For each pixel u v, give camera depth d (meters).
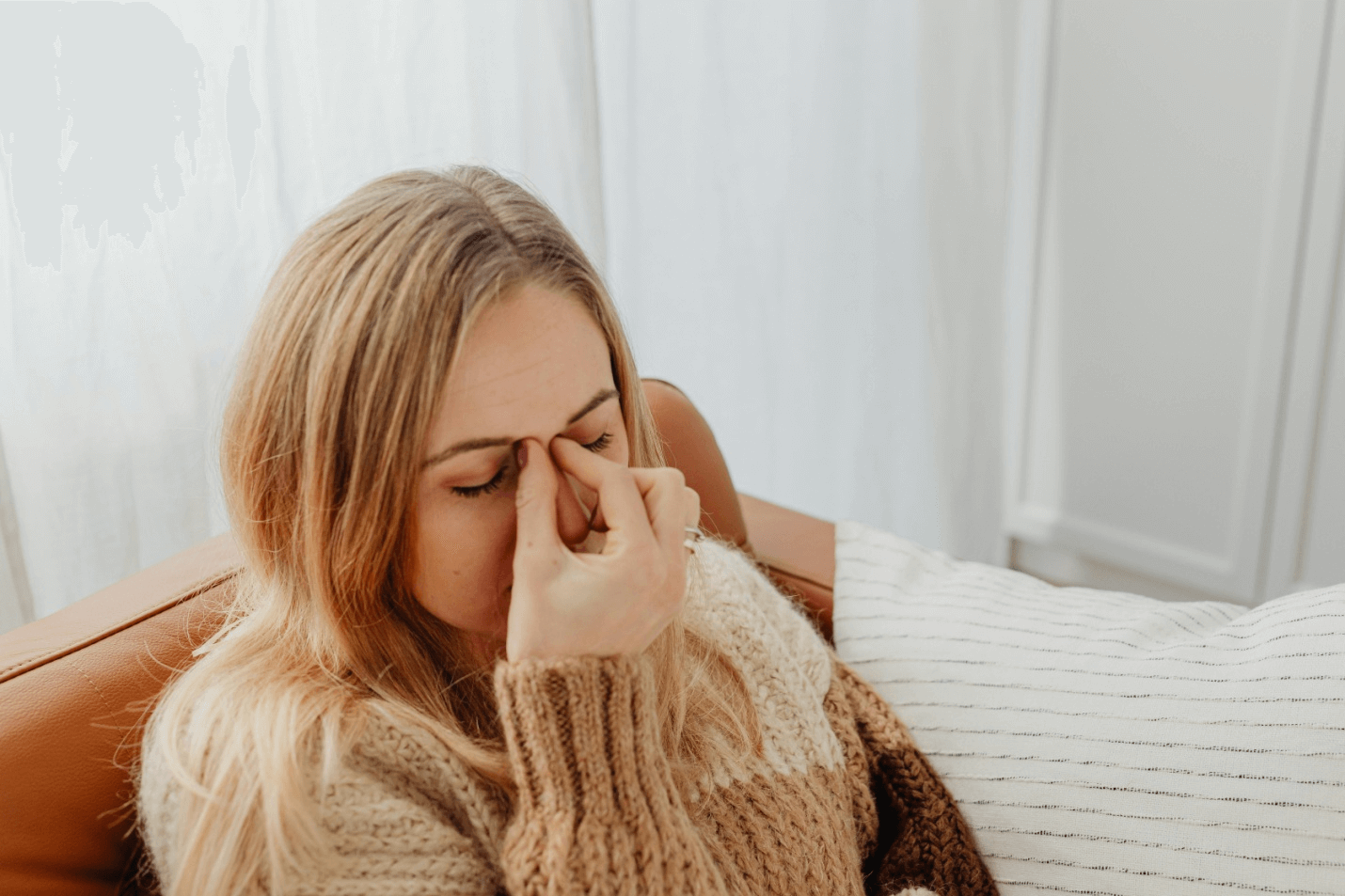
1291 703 0.76
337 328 0.57
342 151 1.12
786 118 1.66
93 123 0.92
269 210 1.06
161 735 0.58
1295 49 1.53
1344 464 1.69
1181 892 0.76
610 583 0.59
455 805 0.63
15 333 0.92
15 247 0.90
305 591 0.64
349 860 0.55
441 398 0.57
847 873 0.78
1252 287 1.68
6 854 0.57
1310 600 0.83
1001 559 2.19
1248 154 1.62
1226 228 1.69
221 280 1.05
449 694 0.69
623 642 0.61
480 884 0.60
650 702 0.62
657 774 0.61
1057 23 1.79
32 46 0.88
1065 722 0.83
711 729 0.77
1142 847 0.78
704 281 1.69
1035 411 2.06
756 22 1.57
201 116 1.00
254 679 0.61
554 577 0.59
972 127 1.74
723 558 0.91
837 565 1.04
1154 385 1.86
